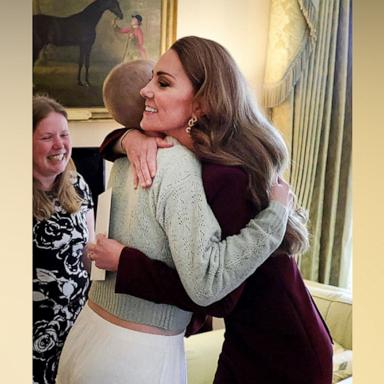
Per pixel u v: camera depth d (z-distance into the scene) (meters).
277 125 1.38
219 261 1.26
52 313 1.39
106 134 1.38
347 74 1.35
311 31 1.37
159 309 1.33
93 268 1.37
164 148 1.31
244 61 1.40
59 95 1.41
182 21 1.42
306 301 1.34
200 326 1.37
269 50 1.40
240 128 1.31
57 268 1.39
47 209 1.38
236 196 1.28
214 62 1.32
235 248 1.27
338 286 1.37
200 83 1.31
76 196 1.37
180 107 1.32
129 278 1.32
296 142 1.36
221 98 1.31
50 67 1.43
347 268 1.37
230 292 1.29
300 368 1.34
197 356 1.37
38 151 1.38
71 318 1.40
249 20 1.40
